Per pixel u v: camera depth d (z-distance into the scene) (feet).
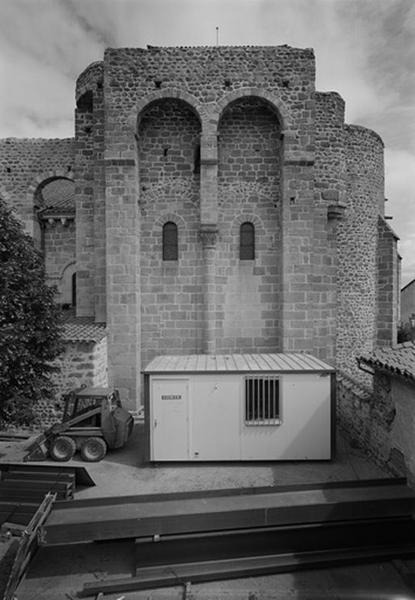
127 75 46.21
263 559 22.50
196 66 46.29
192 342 49.11
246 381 31.48
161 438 31.48
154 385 31.55
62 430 32.53
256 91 46.29
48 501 23.97
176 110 49.01
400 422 27.20
